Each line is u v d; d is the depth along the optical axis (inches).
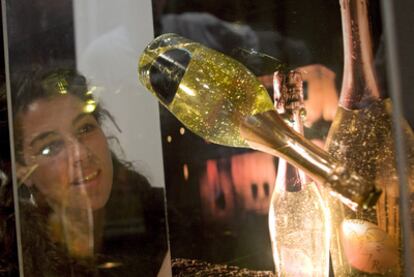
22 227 27.3
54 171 27.9
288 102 22.9
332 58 22.5
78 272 28.4
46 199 27.8
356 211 21.1
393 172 20.1
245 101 22.7
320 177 19.7
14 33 27.4
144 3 28.0
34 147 27.6
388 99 20.5
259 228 25.3
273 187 24.7
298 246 22.9
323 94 22.6
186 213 27.5
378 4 20.8
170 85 23.9
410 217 18.1
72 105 28.3
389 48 15.8
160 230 28.2
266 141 22.0
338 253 22.0
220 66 23.4
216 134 23.9
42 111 27.8
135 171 28.6
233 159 25.9
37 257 27.6
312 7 23.0
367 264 20.9
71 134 28.3
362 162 21.0
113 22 28.7
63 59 28.3
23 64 27.6
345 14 21.8
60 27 28.3
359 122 21.4
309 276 22.6
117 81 28.7
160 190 28.1
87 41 28.8
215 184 26.5
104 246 28.8
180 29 27.2
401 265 20.1
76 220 28.4
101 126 28.7
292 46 23.8
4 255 29.6
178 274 27.7
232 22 25.5
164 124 27.8
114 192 28.8
